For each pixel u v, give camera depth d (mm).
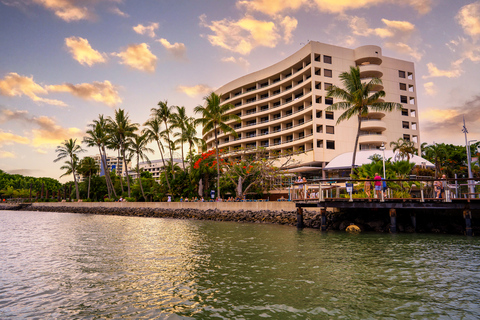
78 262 11727
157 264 11133
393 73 62156
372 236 17906
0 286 8711
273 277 9164
